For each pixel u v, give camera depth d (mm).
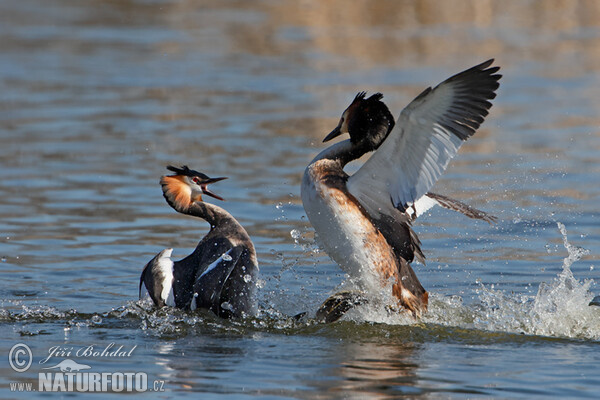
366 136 10695
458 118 9539
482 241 13883
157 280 10500
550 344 9344
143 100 26188
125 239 13914
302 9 40406
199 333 9617
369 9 40219
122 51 34281
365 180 10227
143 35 37375
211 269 10227
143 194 16734
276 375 8023
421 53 32281
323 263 12820
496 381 7898
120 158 19484
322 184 10289
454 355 8844
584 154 19609
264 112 24109
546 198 16156
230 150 20000
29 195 16578
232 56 32969
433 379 7941
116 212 15523
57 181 17641
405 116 9492
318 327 9961
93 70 30922
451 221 15078
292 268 12531
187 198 11102
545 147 20359
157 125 22906
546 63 31141
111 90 27734
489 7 40375
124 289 11516
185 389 7609
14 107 25172
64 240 13789
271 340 9391
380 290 10383
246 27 38062
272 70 30328
